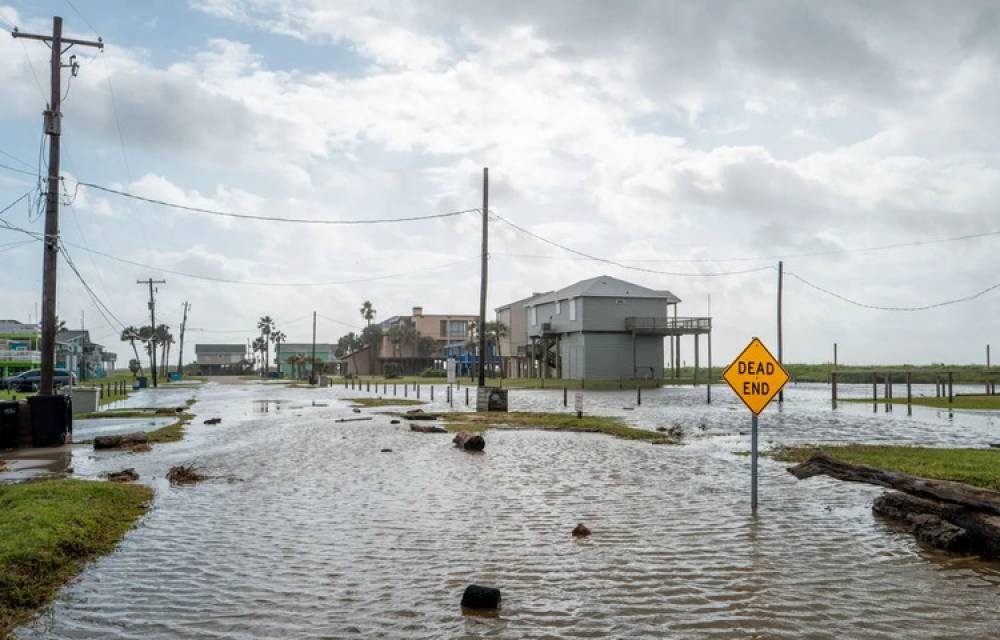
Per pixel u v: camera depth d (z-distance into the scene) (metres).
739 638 5.56
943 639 5.56
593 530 9.24
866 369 113.44
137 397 51.94
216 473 14.41
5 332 80.56
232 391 67.31
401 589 6.81
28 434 19.80
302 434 22.62
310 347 178.12
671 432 23.27
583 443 19.84
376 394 56.50
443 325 147.25
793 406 39.44
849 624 5.87
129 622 5.98
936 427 25.61
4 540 7.80
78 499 10.58
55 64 22.23
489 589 6.28
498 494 11.88
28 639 5.63
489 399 33.09
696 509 10.62
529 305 92.81
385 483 13.03
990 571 7.40
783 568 7.49
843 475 12.93
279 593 6.71
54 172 22.02
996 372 89.19
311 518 10.02
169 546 8.48
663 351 77.81
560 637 5.59
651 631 5.71
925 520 8.88
